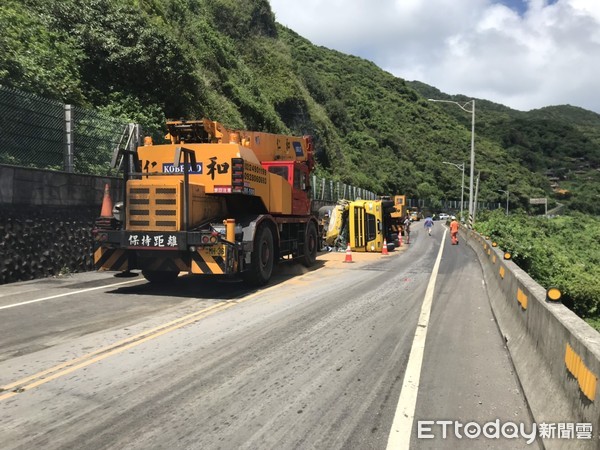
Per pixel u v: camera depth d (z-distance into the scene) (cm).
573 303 2097
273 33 5250
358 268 1533
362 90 11556
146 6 2480
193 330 702
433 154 11281
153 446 365
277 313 824
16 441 371
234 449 362
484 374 531
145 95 1972
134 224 958
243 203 1138
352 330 718
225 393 470
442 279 1288
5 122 1116
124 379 504
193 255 952
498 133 16012
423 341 662
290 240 1349
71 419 409
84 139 1362
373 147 9094
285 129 3947
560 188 14388
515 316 648
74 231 1259
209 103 2530
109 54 1862
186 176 938
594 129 19888
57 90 1445
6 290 984
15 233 1087
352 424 406
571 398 350
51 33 1684
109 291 1016
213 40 3397
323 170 5197
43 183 1162
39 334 670
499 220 3859
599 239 5928
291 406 441
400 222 2812
